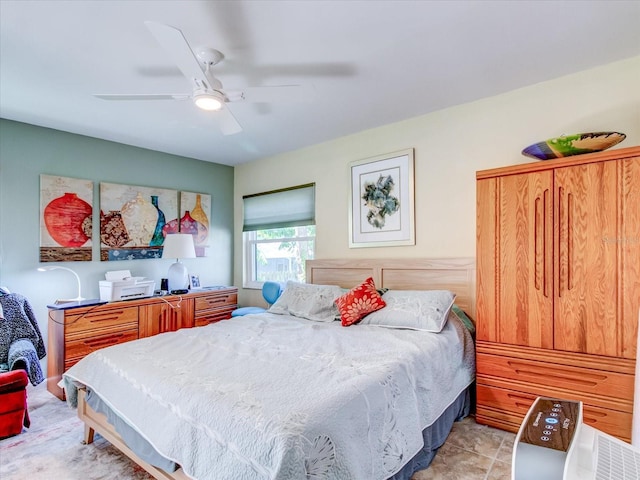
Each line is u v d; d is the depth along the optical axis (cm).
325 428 127
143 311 350
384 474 147
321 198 395
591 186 204
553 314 215
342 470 127
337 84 257
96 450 214
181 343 222
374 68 235
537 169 221
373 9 176
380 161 344
